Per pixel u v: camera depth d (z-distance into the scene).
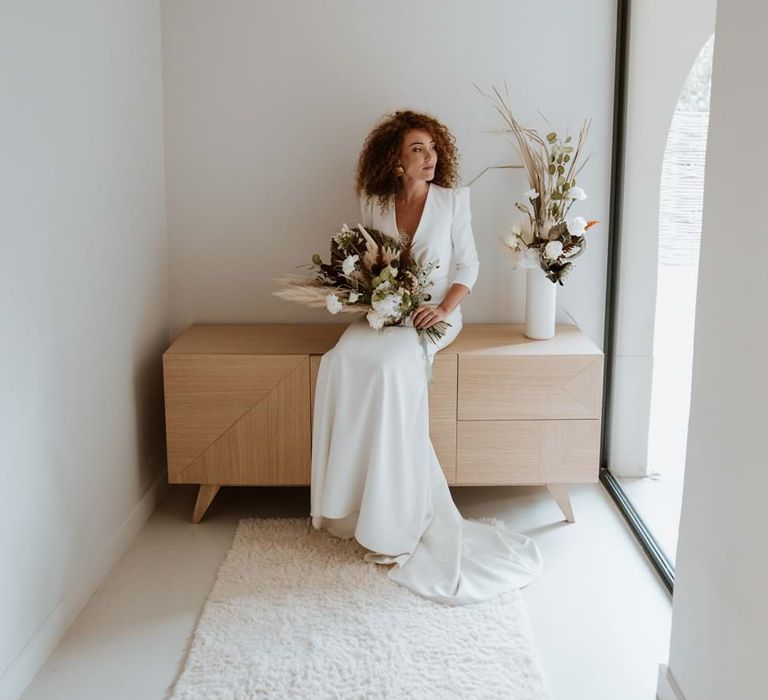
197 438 3.20
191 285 3.64
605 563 2.96
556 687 2.30
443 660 2.38
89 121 2.74
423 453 2.98
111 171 2.94
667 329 2.88
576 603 2.71
